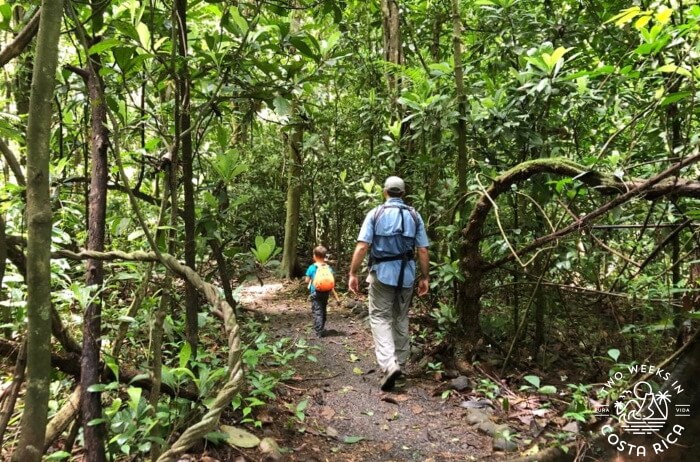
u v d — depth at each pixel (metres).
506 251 3.89
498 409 3.07
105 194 1.80
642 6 3.53
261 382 2.67
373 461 2.51
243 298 6.72
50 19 0.99
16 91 2.93
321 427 2.85
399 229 3.62
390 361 3.45
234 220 3.75
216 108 2.36
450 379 3.62
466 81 4.52
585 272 3.68
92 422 1.54
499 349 4.00
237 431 2.50
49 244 1.02
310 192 7.91
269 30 2.27
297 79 2.31
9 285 2.04
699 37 2.53
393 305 3.71
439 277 3.91
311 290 4.95
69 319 2.32
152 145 2.28
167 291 1.85
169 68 1.86
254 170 7.83
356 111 6.51
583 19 4.32
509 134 3.48
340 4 2.82
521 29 4.00
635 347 3.80
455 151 4.19
